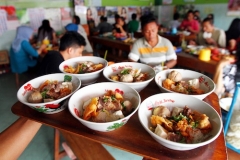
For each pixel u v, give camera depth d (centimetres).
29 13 347
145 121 59
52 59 118
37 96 69
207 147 52
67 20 408
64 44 126
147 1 568
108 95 73
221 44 278
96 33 395
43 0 360
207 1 516
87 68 96
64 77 83
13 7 325
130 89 72
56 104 63
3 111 209
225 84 162
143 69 100
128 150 51
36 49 274
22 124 64
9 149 56
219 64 137
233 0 471
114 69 98
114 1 479
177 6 577
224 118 101
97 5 441
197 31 412
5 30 326
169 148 51
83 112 65
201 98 73
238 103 99
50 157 144
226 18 498
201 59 195
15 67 270
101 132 58
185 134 54
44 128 178
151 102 66
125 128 60
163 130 54
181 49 236
